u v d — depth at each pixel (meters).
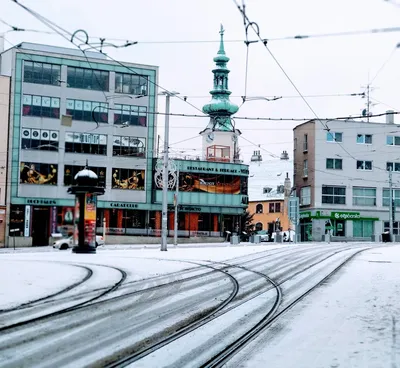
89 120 63.19
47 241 61.66
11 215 60.16
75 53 65.31
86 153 63.09
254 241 64.06
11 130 60.44
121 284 19.28
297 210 57.31
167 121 40.28
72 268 24.75
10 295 16.09
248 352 9.73
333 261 29.52
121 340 10.64
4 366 8.66
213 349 9.98
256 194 94.00
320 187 74.12
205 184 68.06
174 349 9.97
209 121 80.88
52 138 61.91
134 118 65.12
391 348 9.90
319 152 74.44
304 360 9.10
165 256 33.12
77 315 13.26
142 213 65.69
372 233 75.44
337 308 14.44
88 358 9.24
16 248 56.84
